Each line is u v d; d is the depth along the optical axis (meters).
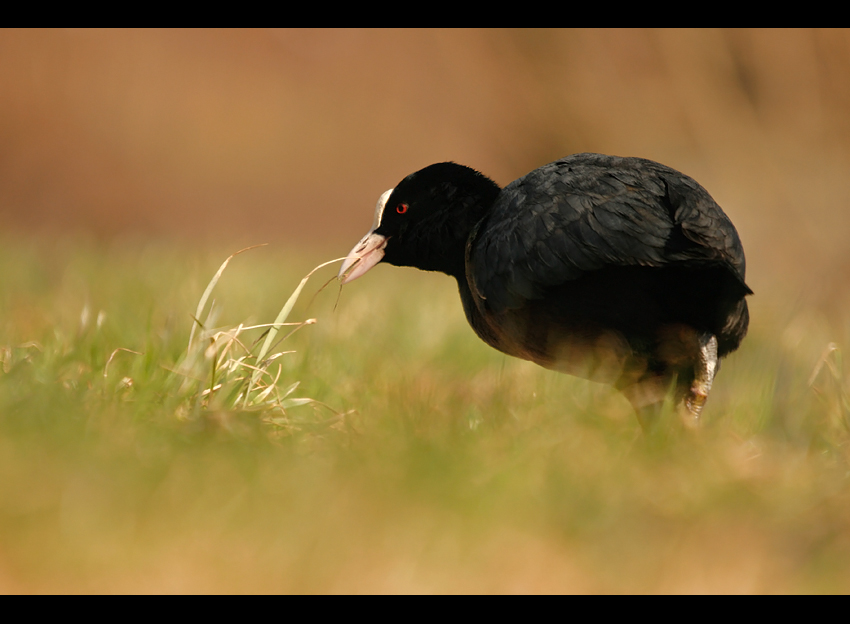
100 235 32.91
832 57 19.11
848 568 5.43
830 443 8.23
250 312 13.62
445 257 9.40
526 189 7.99
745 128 19.62
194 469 5.83
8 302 13.30
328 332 12.12
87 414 6.65
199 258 17.39
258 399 7.92
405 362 11.31
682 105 19.88
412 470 6.03
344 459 6.29
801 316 14.37
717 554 5.55
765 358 12.04
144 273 16.47
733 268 7.12
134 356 8.72
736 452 7.54
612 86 20.61
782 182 19.42
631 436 7.45
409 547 5.21
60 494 5.30
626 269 7.34
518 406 8.48
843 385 9.81
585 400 8.69
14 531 4.91
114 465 5.73
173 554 4.98
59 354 8.59
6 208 34.09
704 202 7.45
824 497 6.23
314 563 5.01
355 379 9.77
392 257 9.57
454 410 8.20
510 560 5.27
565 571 5.25
